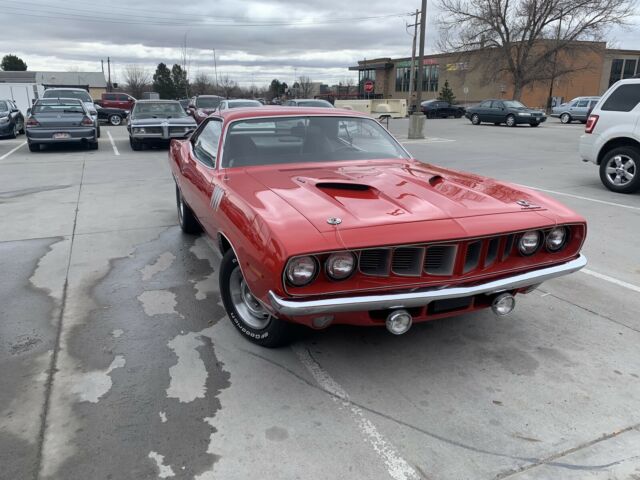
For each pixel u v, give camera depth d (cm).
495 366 315
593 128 852
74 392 284
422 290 275
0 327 359
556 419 265
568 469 231
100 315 380
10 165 1177
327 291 262
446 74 5866
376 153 431
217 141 423
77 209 721
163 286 436
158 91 7900
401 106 3328
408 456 239
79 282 443
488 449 244
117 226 629
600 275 464
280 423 261
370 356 326
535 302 407
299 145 418
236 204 314
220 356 324
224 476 225
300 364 316
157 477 224
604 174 850
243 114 423
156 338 346
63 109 1494
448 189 336
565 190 862
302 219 275
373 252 271
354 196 313
